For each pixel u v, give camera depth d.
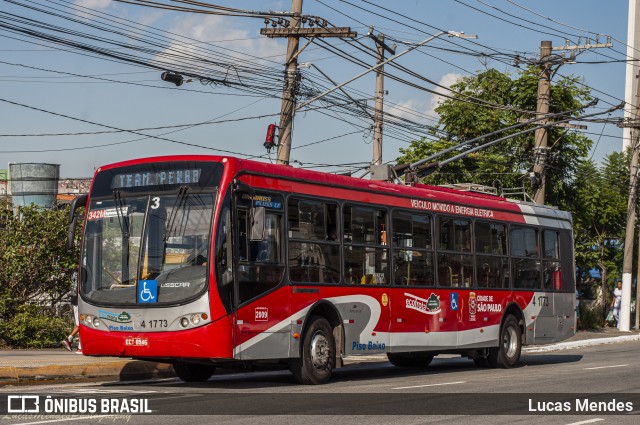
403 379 17.42
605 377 17.73
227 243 14.16
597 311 43.56
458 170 39.47
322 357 15.91
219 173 14.34
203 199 14.25
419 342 18.31
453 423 10.77
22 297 24.64
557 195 41.72
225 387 15.16
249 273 14.51
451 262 19.56
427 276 18.75
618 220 45.53
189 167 14.49
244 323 14.32
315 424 10.42
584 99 40.78
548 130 38.66
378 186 17.72
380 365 22.83
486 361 21.36
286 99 24.86
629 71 59.38
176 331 13.94
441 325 19.02
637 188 41.47
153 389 14.58
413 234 18.50
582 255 42.16
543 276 23.02
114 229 14.71
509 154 40.25
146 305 14.15
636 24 59.50
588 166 42.44
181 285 14.02
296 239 15.52
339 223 16.55
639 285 43.19
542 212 23.39
